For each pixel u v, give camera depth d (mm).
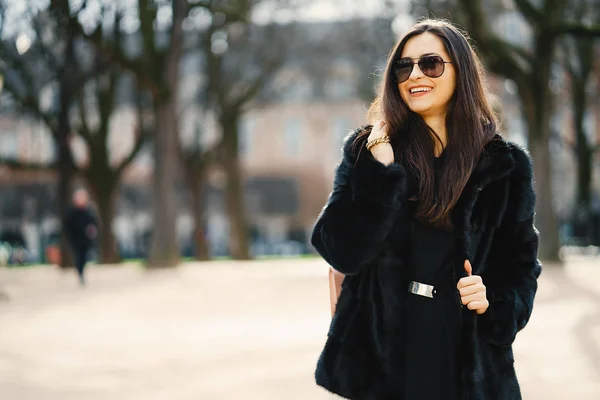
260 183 56906
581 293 14633
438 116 3062
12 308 13633
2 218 45625
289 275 23141
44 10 23766
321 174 57156
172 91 24953
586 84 33312
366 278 2920
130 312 12742
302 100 58438
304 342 9273
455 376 2818
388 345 2859
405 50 3080
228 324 11031
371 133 2998
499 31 31609
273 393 6445
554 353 8211
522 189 2924
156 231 25422
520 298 2879
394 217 2836
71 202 28969
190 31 31422
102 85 31969
